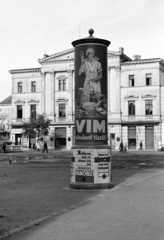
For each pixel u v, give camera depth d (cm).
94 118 1353
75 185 1340
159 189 1312
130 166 2597
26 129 6606
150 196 1149
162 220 816
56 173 2020
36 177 1795
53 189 1341
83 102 1366
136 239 670
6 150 5712
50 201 1074
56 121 7062
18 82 7450
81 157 1344
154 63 6406
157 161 3238
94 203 1029
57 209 948
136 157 4028
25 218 847
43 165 2708
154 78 6412
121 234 703
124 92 6606
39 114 6894
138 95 6500
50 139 7038
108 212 902
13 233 716
